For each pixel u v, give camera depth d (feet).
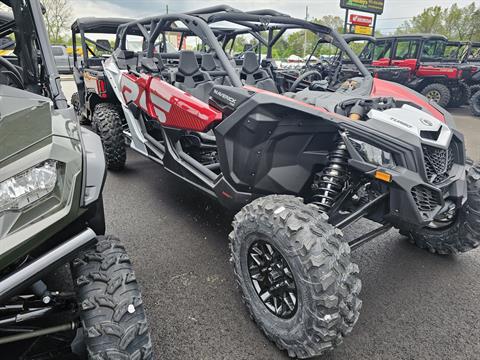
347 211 7.97
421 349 6.53
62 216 4.20
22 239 3.95
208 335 6.70
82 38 19.58
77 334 4.96
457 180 7.30
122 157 14.44
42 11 6.98
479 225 8.30
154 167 15.72
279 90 13.16
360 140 6.70
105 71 14.90
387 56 41.50
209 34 8.45
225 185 8.22
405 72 36.52
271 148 7.33
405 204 6.40
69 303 5.18
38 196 4.17
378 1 61.93
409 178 6.30
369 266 9.06
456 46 44.68
